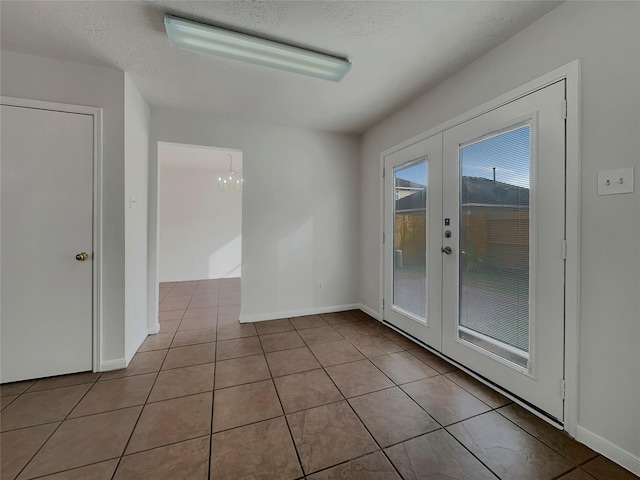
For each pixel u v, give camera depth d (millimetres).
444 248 2189
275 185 3176
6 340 1838
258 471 1192
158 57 1892
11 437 1370
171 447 1317
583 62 1336
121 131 2043
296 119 2990
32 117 1860
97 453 1279
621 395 1225
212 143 2898
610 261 1257
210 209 5777
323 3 1430
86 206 1975
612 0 1235
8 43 1737
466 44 1748
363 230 3488
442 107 2205
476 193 1940
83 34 1663
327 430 1437
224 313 3426
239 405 1637
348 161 3510
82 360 1986
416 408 1614
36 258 1885
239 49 1750
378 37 1686
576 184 1366
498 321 1800
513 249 1701
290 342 2547
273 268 3193
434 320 2314
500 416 1546
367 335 2711
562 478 1166
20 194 1847
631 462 1188
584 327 1348
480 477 1171
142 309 2518
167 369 2057
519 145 1650
